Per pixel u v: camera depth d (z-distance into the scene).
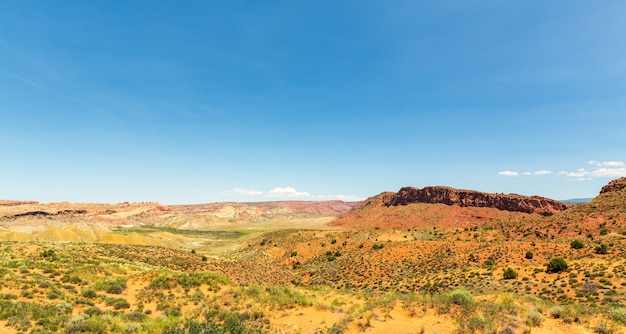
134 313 21.98
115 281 30.00
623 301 29.56
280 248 111.69
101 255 50.66
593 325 15.29
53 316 19.14
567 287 37.03
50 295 23.88
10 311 18.89
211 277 34.12
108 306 24.34
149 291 28.72
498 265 53.09
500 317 16.02
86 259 44.00
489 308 17.03
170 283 31.02
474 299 19.48
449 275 50.12
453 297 18.89
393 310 18.59
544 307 18.00
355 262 71.81
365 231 138.12
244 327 15.85
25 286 25.03
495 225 110.31
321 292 31.09
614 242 59.19
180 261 55.75
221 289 31.22
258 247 126.69
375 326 16.45
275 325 17.72
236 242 170.00
